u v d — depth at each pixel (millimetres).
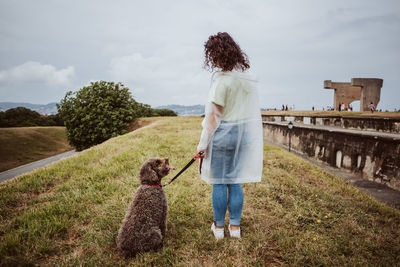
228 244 2318
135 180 4164
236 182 2299
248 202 3439
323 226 2867
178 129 12055
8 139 36812
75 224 2746
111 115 21031
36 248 2270
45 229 2578
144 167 2434
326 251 2299
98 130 20766
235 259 2152
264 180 4488
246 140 2277
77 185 3980
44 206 3213
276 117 28344
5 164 28469
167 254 2178
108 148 6996
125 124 21688
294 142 14648
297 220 2980
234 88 2129
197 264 2039
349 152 9133
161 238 2279
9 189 3760
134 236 2131
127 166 4992
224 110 2180
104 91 22719
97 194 3594
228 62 2125
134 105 24219
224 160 2234
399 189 6516
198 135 9547
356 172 8633
